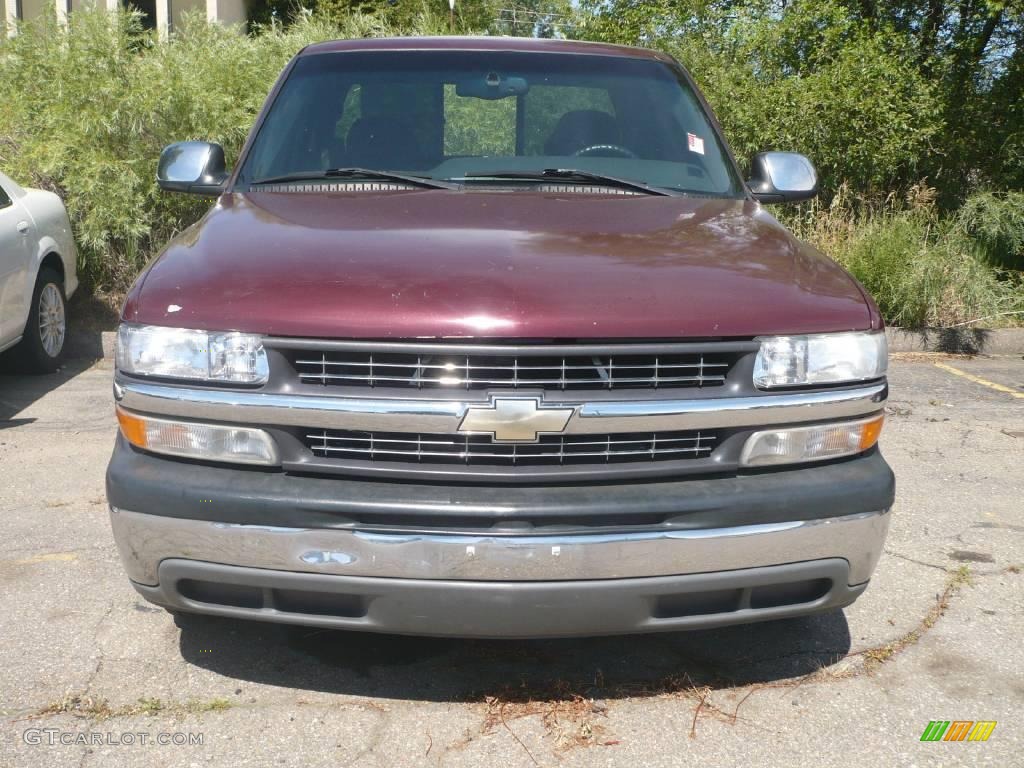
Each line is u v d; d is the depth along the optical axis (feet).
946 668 10.89
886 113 31.35
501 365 8.81
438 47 14.64
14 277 21.38
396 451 8.94
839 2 35.65
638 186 12.69
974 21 35.06
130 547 9.32
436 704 9.99
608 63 14.73
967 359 27.22
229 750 9.19
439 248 9.84
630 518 8.84
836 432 9.49
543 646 11.19
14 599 12.07
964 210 31.91
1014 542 14.47
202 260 9.91
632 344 8.89
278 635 11.28
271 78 31.09
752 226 11.42
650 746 9.38
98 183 26.58
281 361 8.96
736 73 32.86
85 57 28.14
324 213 11.14
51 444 18.38
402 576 8.80
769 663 10.93
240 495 8.87
